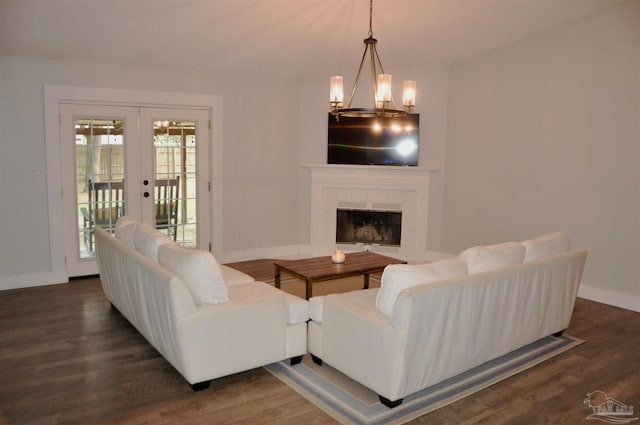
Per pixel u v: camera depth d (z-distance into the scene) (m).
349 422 2.72
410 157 6.66
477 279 3.05
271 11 4.58
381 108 3.52
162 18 4.48
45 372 3.26
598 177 4.97
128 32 4.70
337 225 6.89
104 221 5.70
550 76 5.34
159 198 6.00
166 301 2.92
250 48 5.43
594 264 5.07
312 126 6.82
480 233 6.25
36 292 5.03
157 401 2.90
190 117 6.08
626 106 4.71
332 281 5.62
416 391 2.91
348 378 3.24
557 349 3.78
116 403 2.88
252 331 3.14
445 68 6.50
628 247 4.78
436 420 2.75
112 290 4.21
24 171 5.09
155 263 3.23
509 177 5.84
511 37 5.54
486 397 3.02
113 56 5.22
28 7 4.05
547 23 5.16
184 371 2.97
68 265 5.50
